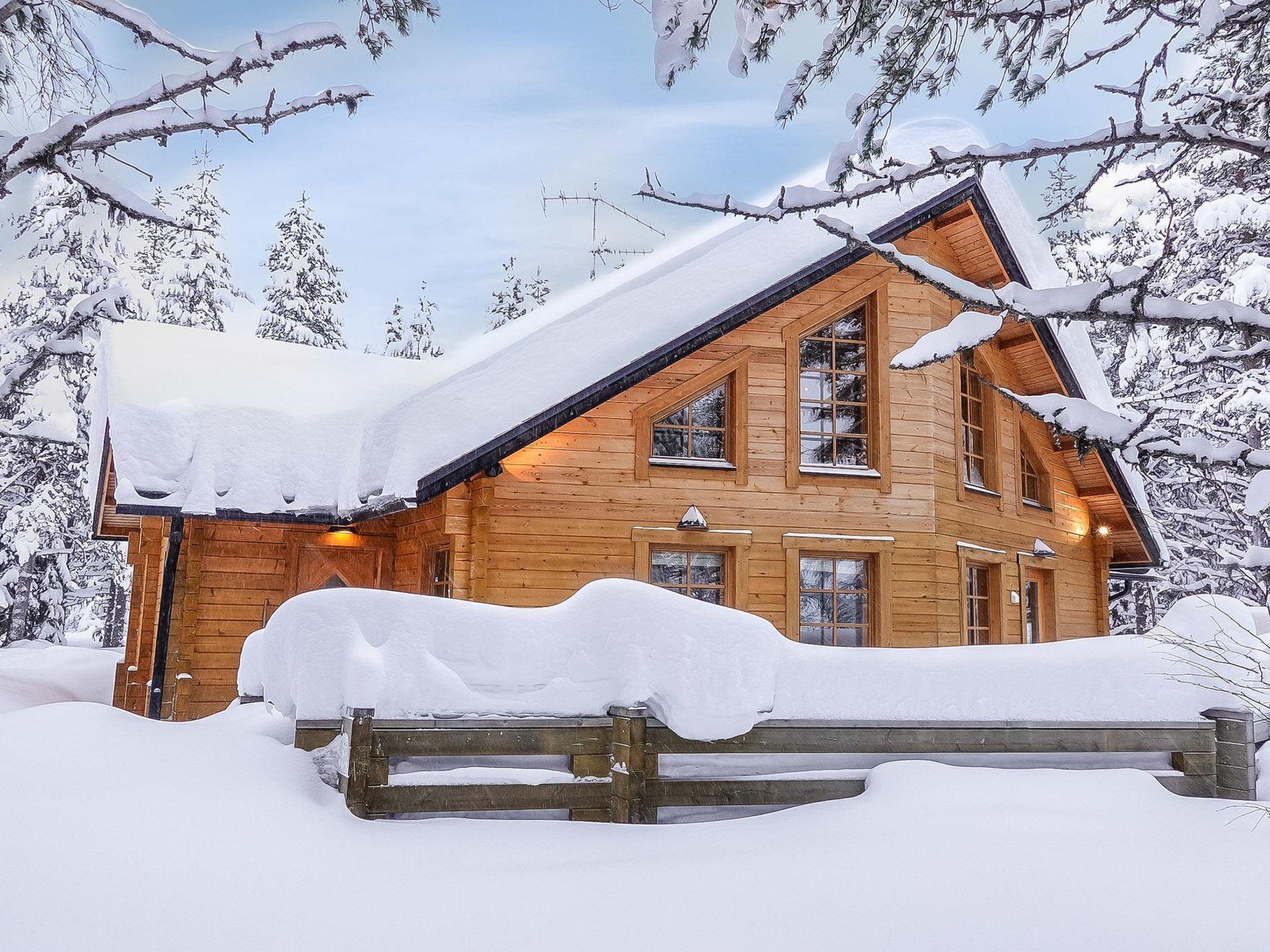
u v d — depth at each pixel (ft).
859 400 39.27
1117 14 15.88
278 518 36.04
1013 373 45.24
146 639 43.96
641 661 17.74
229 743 16.79
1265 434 54.44
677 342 34.50
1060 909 12.59
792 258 36.86
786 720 18.34
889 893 12.98
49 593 99.50
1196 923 12.29
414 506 31.86
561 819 17.42
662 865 13.98
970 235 40.86
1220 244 54.19
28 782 14.87
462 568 33.50
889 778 17.95
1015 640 42.34
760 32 14.57
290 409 40.57
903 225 38.06
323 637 17.26
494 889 12.82
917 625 37.32
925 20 15.19
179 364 43.68
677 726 17.29
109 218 18.61
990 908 12.55
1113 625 79.87
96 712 17.83
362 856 13.93
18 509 86.53
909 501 38.04
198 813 14.33
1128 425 16.19
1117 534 50.24
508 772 17.16
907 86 15.66
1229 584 64.64
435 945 11.07
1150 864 14.42
